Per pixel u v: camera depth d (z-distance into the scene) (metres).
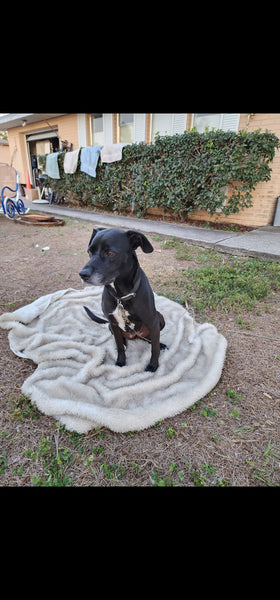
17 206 8.44
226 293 3.60
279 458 1.68
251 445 1.76
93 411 1.89
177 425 1.90
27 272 4.39
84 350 2.55
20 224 7.70
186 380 2.25
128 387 2.09
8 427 1.87
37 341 2.62
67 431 1.86
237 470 1.62
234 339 2.76
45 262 4.80
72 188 9.92
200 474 1.60
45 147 14.65
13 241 6.01
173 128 7.91
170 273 4.28
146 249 1.93
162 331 2.85
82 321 3.08
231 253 5.06
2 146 17.81
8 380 2.27
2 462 1.65
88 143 10.64
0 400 2.08
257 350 2.60
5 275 4.27
